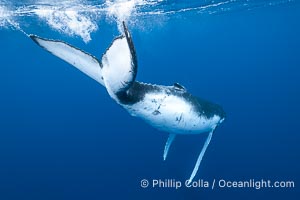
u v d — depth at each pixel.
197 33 37.56
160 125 5.97
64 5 15.45
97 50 30.69
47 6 15.40
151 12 19.95
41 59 37.03
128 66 3.97
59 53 4.80
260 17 31.98
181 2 18.64
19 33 21.55
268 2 23.45
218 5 21.62
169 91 5.62
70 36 22.52
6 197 19.81
